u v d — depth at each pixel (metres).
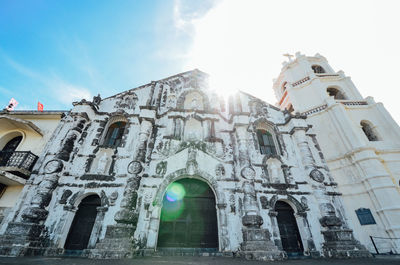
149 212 11.05
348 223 12.20
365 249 11.02
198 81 19.12
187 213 12.08
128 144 13.76
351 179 14.24
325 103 18.09
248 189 11.90
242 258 9.42
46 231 10.27
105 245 9.02
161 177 12.30
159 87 17.73
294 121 16.06
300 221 12.13
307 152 14.40
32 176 12.16
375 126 16.62
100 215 10.84
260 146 15.84
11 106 17.55
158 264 7.04
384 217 12.03
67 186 11.60
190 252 10.65
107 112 15.68
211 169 13.06
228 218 11.39
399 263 7.68
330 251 10.67
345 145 15.33
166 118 15.72
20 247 8.98
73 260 7.75
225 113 17.20
